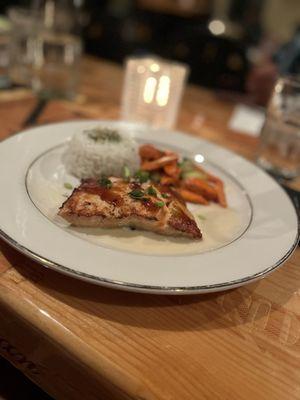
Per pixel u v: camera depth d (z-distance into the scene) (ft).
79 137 1.08
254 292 0.76
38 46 1.72
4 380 0.81
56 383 0.63
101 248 0.71
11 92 1.54
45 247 0.67
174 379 0.56
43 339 0.61
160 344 0.61
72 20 1.89
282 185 1.17
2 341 0.67
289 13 4.99
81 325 0.62
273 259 0.76
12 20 1.70
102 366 0.57
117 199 0.83
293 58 2.33
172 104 1.49
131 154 1.09
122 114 1.54
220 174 1.16
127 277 0.65
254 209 0.97
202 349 0.62
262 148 1.34
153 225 0.82
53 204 0.87
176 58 2.66
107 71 2.10
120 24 3.20
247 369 0.60
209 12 5.05
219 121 1.69
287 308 0.74
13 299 0.63
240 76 2.52
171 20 4.84
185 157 1.20
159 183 1.03
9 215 0.73
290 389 0.58
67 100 1.61
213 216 0.96
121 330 0.62
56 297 0.66
